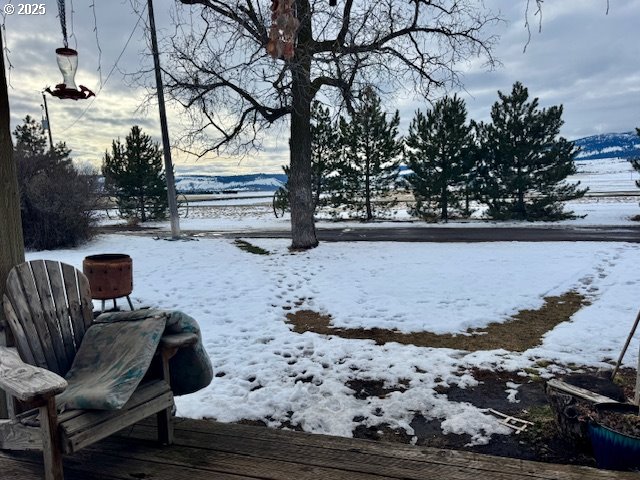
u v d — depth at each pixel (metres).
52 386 2.09
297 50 10.36
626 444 2.64
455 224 19.56
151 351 2.51
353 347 5.36
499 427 3.54
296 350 5.32
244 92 11.59
